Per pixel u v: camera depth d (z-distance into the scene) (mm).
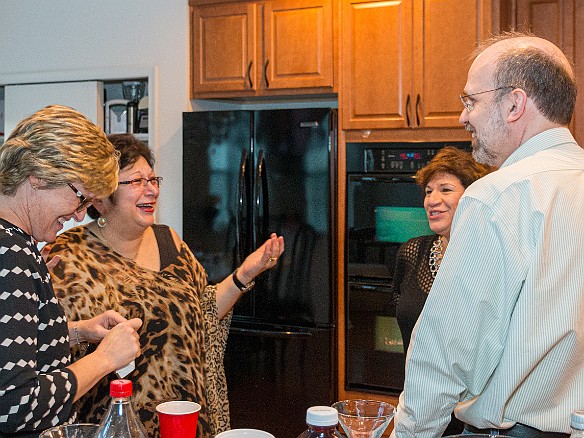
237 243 4020
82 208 1703
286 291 3934
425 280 2705
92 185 1649
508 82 1668
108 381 2072
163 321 2213
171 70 4363
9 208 1626
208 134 4086
